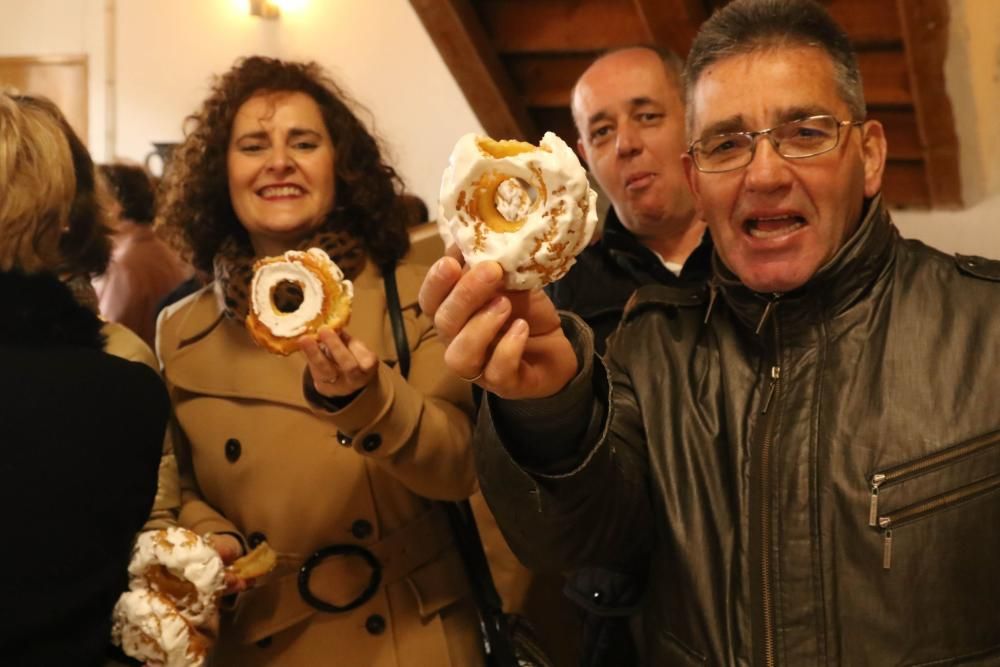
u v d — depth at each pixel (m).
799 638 1.11
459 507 1.65
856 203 1.20
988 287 1.15
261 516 1.56
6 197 1.29
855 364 1.16
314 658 1.54
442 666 1.55
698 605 1.16
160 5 5.96
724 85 1.19
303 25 5.51
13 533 1.21
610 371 1.34
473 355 0.95
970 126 2.95
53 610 1.23
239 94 1.66
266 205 1.63
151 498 1.39
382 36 5.25
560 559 1.18
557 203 0.95
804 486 1.14
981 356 1.11
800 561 1.12
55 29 6.19
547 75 3.37
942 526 1.07
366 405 1.35
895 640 1.07
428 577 1.58
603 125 2.03
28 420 1.25
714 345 1.28
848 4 2.85
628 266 1.99
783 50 1.17
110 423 1.31
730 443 1.21
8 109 1.33
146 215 3.17
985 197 3.14
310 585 1.54
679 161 1.98
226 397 1.62
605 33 3.12
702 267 1.95
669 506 1.21
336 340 1.27
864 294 1.18
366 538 1.55
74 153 1.45
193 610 1.38
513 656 1.61
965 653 1.05
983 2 2.66
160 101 6.01
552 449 1.10
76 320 1.37
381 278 1.68
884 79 3.00
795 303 1.18
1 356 1.27
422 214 2.57
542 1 3.14
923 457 1.09
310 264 1.32
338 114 1.70
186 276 3.10
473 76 3.28
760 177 1.15
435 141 5.15
